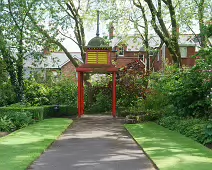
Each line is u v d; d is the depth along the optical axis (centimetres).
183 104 1428
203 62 1293
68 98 2358
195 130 1088
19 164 701
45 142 1002
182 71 1549
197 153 821
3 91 2028
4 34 1853
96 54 2008
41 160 770
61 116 2152
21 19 1906
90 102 2423
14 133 1209
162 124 1455
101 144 1012
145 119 1683
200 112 1362
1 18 1830
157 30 2091
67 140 1093
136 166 713
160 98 1695
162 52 3444
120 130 1373
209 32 1404
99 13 2492
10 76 2116
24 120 1491
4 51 1922
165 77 1730
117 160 775
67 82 2508
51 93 2366
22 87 2142
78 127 1478
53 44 2245
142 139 1072
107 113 2286
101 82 2506
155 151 854
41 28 2027
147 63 2567
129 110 2003
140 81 2155
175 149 880
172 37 2061
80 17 2584
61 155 832
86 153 862
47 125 1482
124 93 2208
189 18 2134
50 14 2067
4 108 1667
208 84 1240
